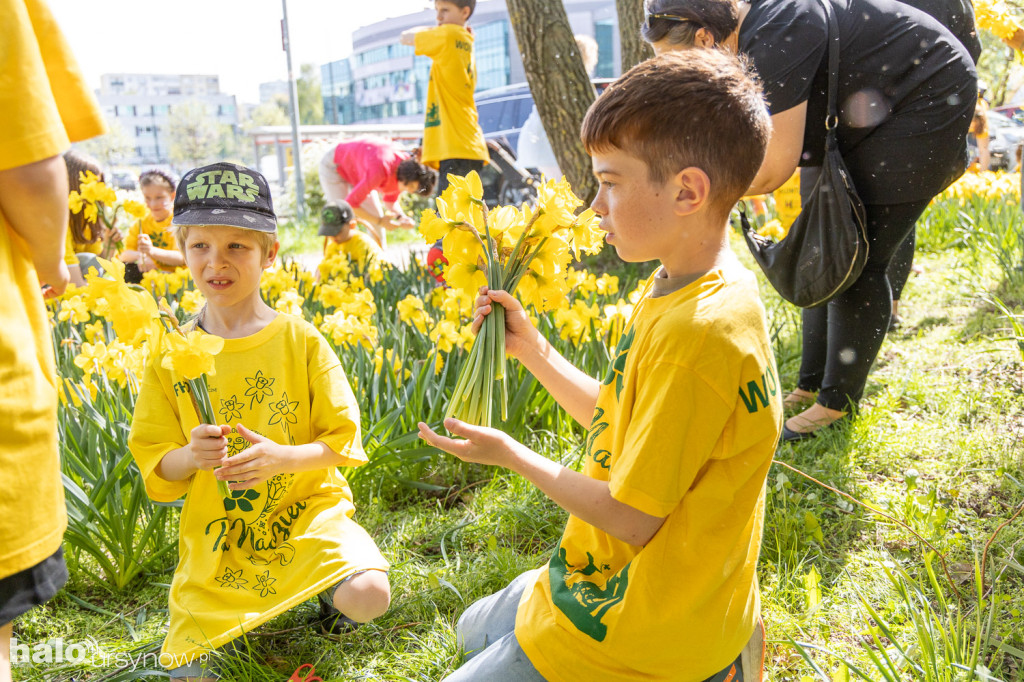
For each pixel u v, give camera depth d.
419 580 2.58
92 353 3.09
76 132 1.66
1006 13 4.01
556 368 1.97
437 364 3.50
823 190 3.00
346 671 2.20
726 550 1.49
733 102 1.45
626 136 1.46
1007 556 2.45
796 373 4.13
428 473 3.39
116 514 2.66
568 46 6.35
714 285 1.49
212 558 2.12
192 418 2.18
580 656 1.54
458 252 1.92
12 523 1.45
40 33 1.59
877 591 2.38
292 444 2.24
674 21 2.94
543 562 2.63
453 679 1.67
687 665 1.52
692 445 1.43
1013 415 3.41
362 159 8.19
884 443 3.26
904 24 2.99
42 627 2.48
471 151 6.39
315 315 4.12
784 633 2.22
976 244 5.75
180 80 88.31
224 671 2.07
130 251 5.45
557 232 1.94
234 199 2.13
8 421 1.44
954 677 1.88
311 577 2.09
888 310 3.27
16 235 1.55
